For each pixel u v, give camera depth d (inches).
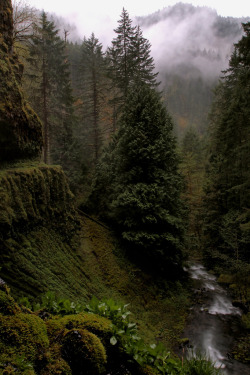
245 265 617.3
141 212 555.8
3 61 395.9
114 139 777.6
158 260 599.5
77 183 945.5
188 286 645.3
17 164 415.2
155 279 572.1
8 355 86.0
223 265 737.0
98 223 639.1
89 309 151.2
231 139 778.8
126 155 617.3
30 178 396.8
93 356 106.3
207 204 908.6
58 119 988.6
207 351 394.0
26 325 102.2
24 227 358.3
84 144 1147.9
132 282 518.6
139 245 573.3
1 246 298.0
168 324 458.3
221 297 595.5
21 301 164.4
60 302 159.3
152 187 572.7
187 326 468.8
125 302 453.1
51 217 444.8
